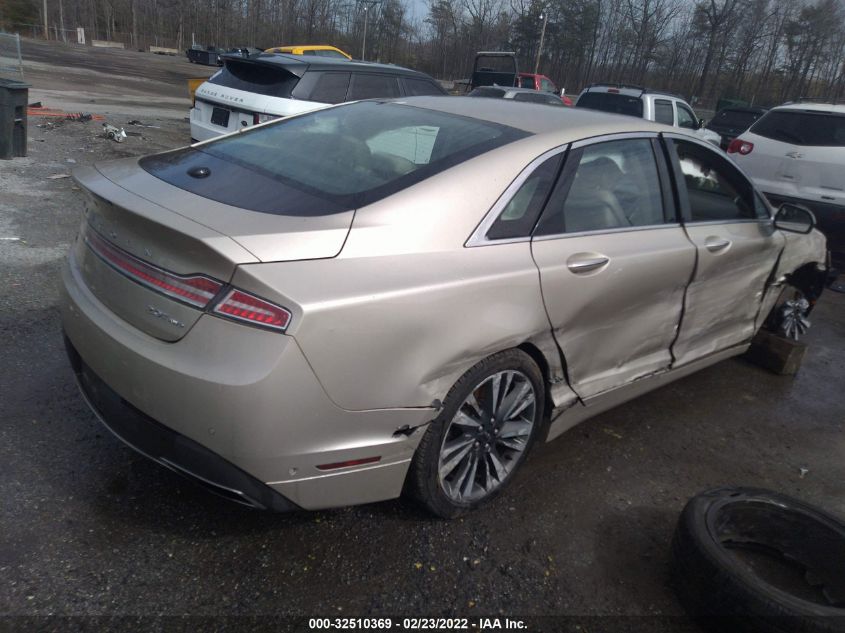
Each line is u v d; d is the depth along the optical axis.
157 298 2.21
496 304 2.52
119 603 2.21
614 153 3.23
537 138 2.92
